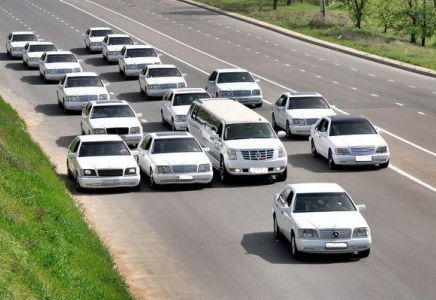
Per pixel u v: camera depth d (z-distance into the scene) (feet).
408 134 373.40
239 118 310.04
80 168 281.54
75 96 423.23
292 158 333.62
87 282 178.29
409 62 580.30
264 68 559.38
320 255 215.92
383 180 297.33
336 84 503.20
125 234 238.27
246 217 253.44
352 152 310.04
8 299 148.25
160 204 269.23
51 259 183.01
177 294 191.42
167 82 456.45
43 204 229.25
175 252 221.87
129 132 352.69
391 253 217.56
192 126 337.93
